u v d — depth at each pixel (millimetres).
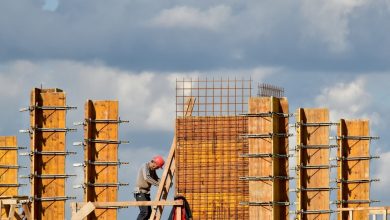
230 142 82250
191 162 82312
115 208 83125
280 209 82312
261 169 81750
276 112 82250
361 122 93375
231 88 82812
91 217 82938
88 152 83562
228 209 81938
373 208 90062
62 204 84125
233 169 82062
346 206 92938
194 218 82062
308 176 86375
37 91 84562
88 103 84000
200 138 82438
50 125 84688
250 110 82062
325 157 86375
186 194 82250
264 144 81875
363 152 93500
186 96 83000
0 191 92438
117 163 84000
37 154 84188
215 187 82062
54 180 84375
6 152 92562
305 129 86625
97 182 83938
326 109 86500
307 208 86125
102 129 84312
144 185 76625
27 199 82500
